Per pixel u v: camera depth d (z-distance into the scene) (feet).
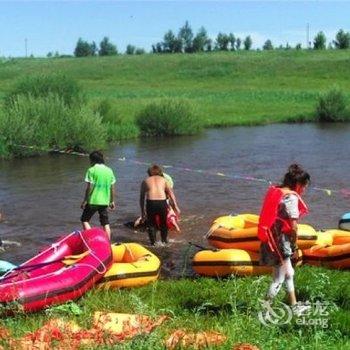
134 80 271.08
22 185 64.34
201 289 29.48
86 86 239.50
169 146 98.37
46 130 89.61
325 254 32.89
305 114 143.64
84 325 23.17
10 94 114.21
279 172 71.36
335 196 55.88
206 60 306.55
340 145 97.30
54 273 27.53
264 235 24.57
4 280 27.30
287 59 295.89
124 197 56.70
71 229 45.85
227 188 60.59
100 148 93.61
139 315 22.84
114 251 33.24
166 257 37.91
